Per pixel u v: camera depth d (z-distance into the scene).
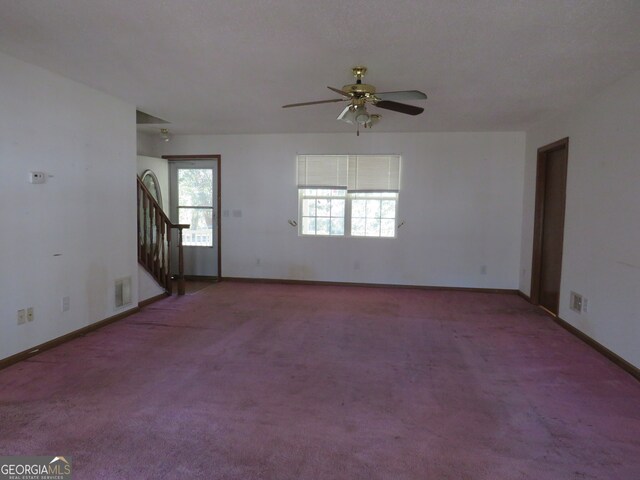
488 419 2.41
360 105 3.20
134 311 4.55
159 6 2.17
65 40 2.65
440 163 5.77
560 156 4.58
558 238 4.55
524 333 4.00
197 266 6.55
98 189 3.91
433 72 3.17
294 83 3.54
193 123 5.33
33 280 3.23
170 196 6.49
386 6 2.14
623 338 3.17
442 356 3.38
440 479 1.88
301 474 1.90
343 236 6.10
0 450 2.05
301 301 5.19
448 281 5.89
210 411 2.45
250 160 6.20
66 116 3.49
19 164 3.06
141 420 2.34
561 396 2.70
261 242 6.29
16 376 2.88
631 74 3.13
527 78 3.28
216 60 2.99
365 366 3.16
